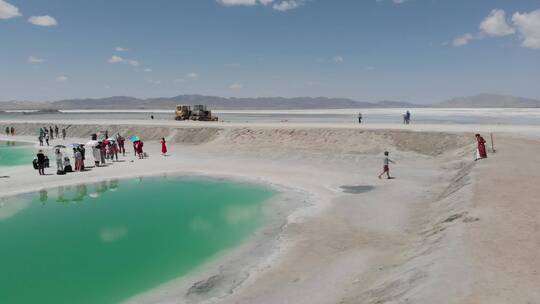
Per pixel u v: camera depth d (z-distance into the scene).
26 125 68.69
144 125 55.84
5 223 18.27
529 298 7.53
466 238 11.15
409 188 22.83
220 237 15.91
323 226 16.59
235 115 137.62
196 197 22.66
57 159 29.50
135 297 11.11
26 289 11.74
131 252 14.52
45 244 15.47
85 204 21.52
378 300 8.93
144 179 28.00
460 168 26.27
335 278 11.53
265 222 17.64
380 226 16.20
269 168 30.88
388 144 35.72
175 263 13.47
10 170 31.34
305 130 41.88
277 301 10.40
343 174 27.69
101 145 33.41
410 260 11.13
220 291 11.28
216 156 37.31
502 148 27.16
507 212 13.20
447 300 7.71
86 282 12.13
